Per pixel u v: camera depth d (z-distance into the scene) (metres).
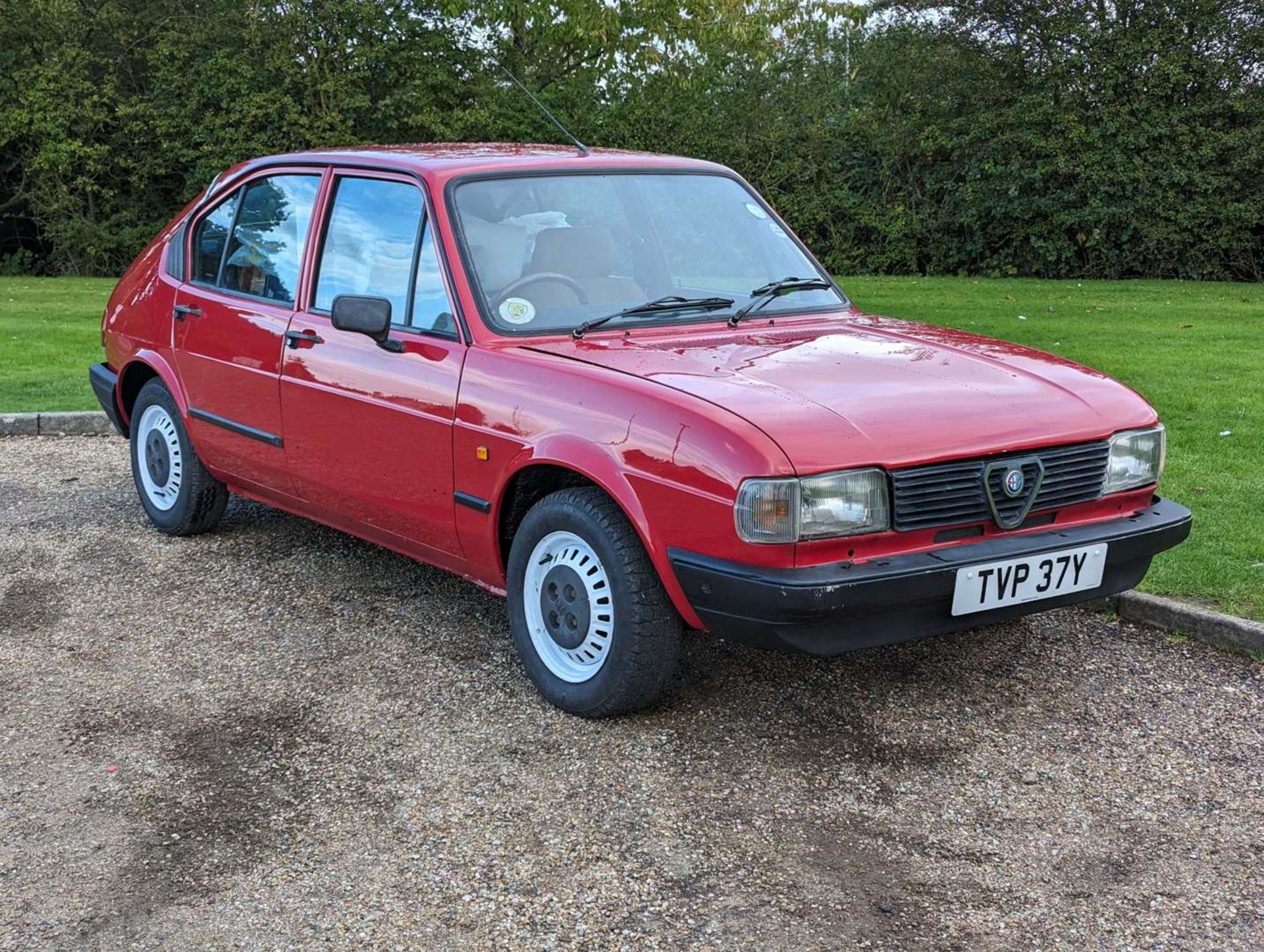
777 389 3.71
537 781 3.67
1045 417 3.83
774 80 27.94
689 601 3.62
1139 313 15.77
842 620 3.47
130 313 6.19
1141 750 3.86
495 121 27.17
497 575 4.31
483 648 4.70
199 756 3.86
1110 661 4.53
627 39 26.83
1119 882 3.14
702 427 3.51
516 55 27.39
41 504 6.72
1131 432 4.03
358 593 5.31
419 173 4.55
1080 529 3.89
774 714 4.11
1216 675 4.39
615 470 3.69
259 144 27.08
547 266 4.45
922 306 17.08
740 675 4.41
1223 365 10.46
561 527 3.96
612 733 3.97
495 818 3.47
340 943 2.91
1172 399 8.81
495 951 2.87
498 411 4.05
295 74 26.78
